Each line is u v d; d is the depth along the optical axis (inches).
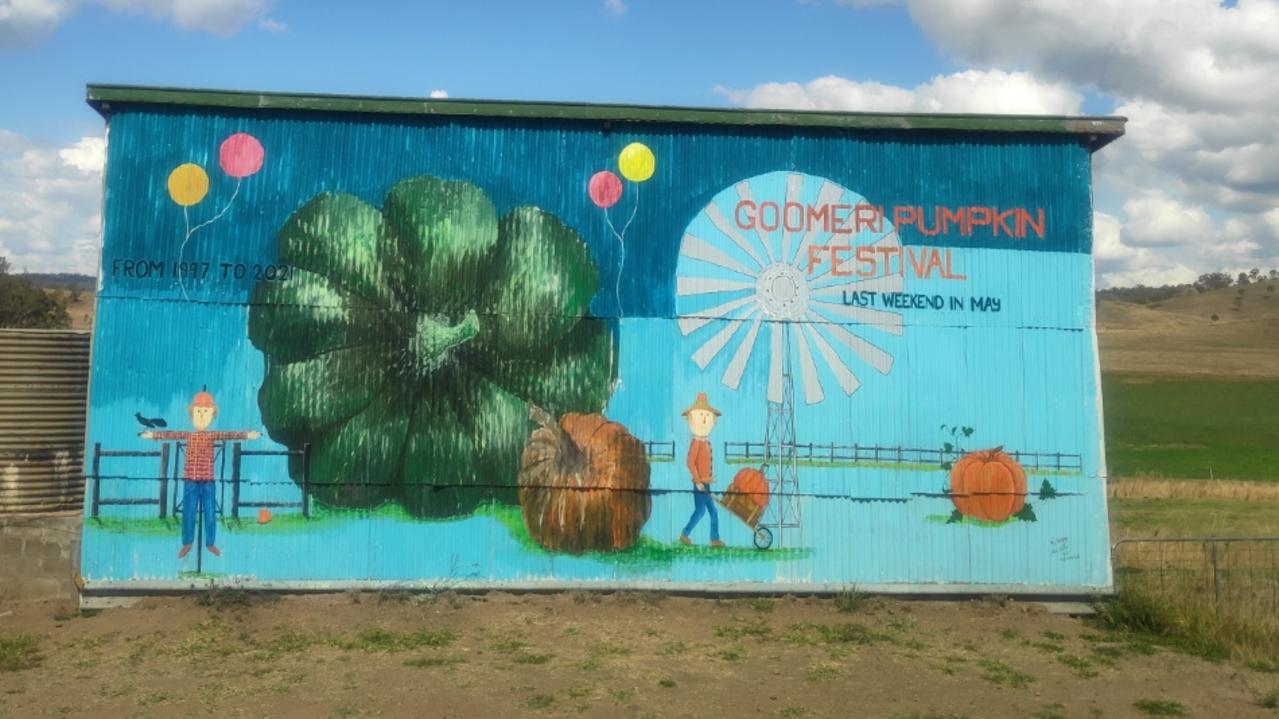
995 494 498.6
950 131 508.4
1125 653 429.7
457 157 490.3
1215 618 453.7
